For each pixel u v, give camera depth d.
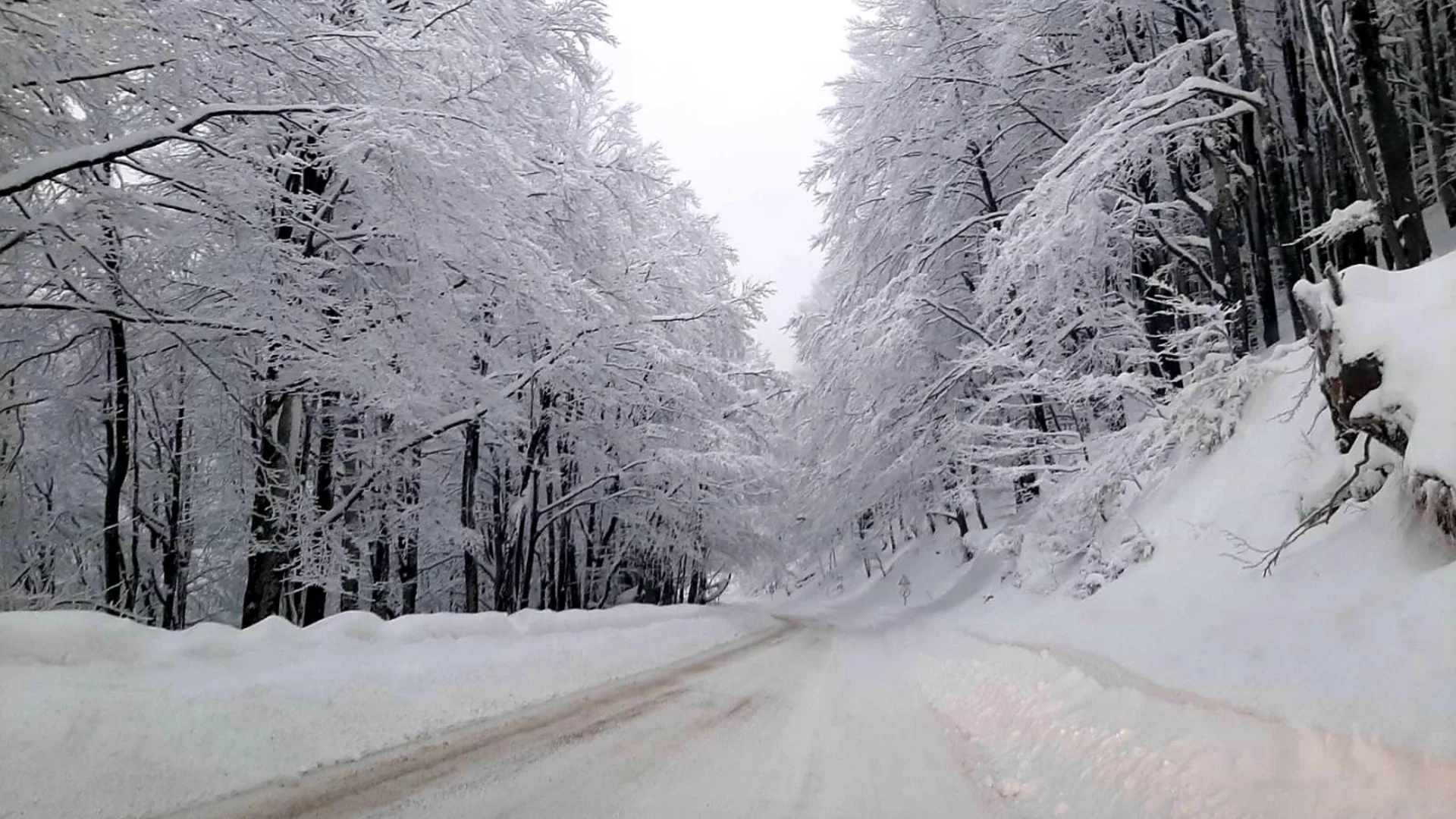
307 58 8.97
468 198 10.27
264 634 6.26
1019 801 4.02
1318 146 15.93
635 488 19.95
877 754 5.07
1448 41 16.53
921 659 11.12
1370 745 3.13
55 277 9.30
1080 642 8.02
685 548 23.19
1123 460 12.54
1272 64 18.11
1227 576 7.17
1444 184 15.05
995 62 17.84
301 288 9.98
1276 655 4.96
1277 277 19.88
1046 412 19.20
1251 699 4.27
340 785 3.93
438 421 11.98
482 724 5.48
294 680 5.50
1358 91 14.62
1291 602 5.71
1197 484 10.21
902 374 20.12
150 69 8.38
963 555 26.56
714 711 6.52
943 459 20.28
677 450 18.67
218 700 4.77
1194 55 13.81
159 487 16.20
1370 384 5.93
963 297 20.84
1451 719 3.09
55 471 14.53
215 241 9.93
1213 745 3.76
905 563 34.38
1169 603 7.68
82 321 10.48
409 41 9.63
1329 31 9.03
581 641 10.34
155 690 4.65
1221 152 13.84
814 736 5.59
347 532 13.50
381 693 5.77
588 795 3.95
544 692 6.93
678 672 9.13
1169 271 16.28
